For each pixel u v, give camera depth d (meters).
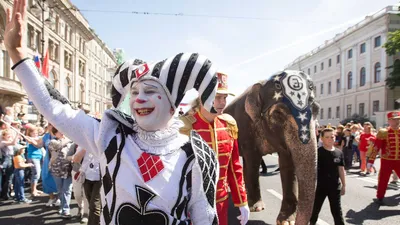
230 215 4.84
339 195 3.85
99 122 1.48
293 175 3.87
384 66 33.16
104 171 1.37
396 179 7.75
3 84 23.14
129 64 1.50
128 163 1.31
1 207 5.61
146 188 1.28
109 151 1.35
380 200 5.66
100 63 53.97
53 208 5.52
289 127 3.35
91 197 3.82
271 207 5.31
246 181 4.52
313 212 3.94
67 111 1.42
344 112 40.00
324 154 3.88
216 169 1.50
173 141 1.42
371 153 8.10
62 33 34.38
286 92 3.45
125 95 1.57
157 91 1.37
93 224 3.72
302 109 3.34
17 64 1.36
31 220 4.84
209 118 2.67
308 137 3.25
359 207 5.50
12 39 1.37
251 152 4.23
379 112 31.39
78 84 39.72
